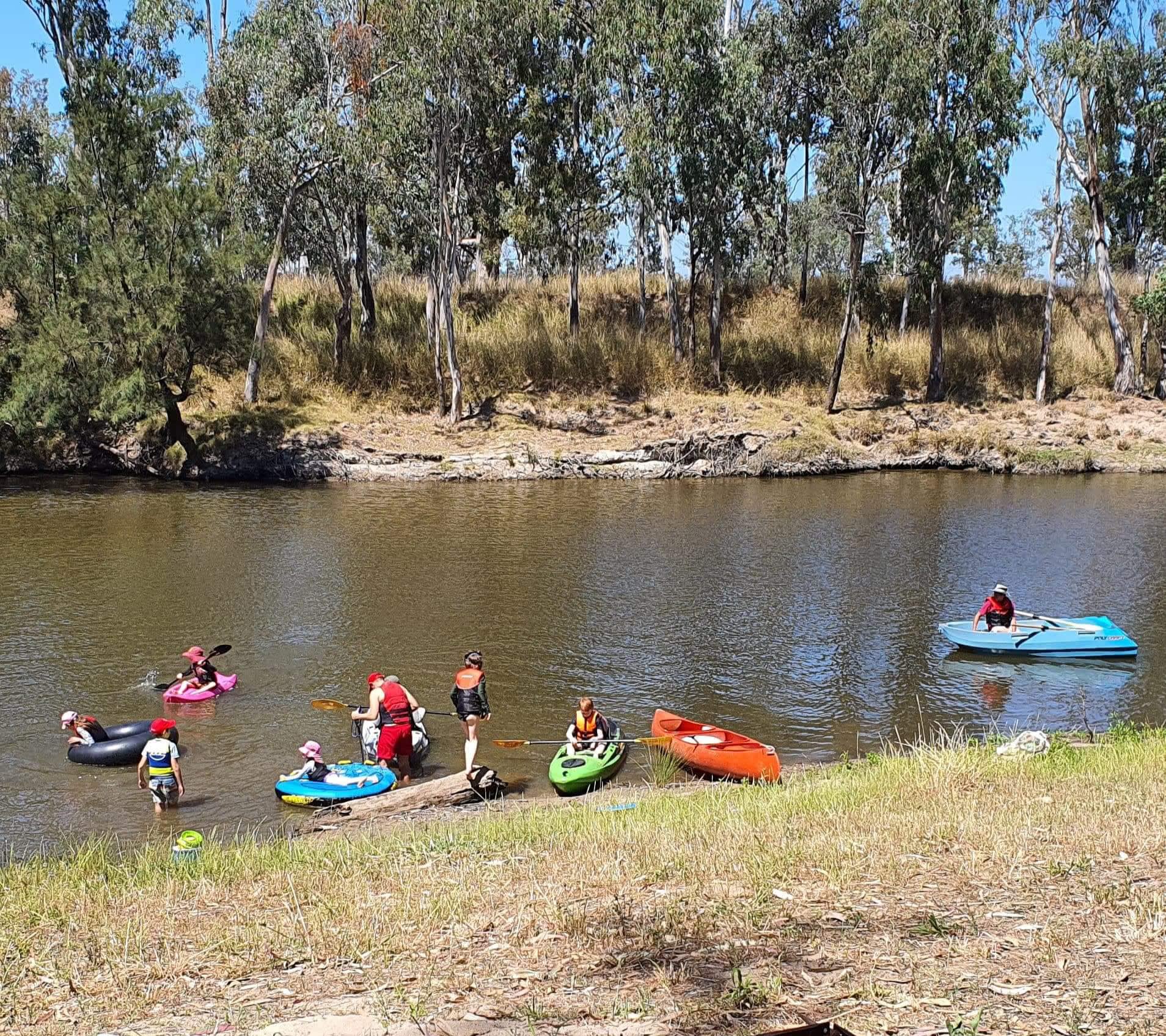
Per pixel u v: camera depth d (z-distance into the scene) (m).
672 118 41.38
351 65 40.88
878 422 44.12
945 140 41.88
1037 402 46.88
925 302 47.03
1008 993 4.96
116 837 11.06
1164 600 21.94
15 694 15.83
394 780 12.52
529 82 41.94
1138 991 4.90
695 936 6.05
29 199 37.25
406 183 41.50
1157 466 41.25
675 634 19.31
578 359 46.47
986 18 41.00
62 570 23.80
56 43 43.25
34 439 39.22
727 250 47.41
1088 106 47.38
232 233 37.53
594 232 49.41
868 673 17.34
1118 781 9.77
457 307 50.72
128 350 36.12
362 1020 5.04
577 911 6.66
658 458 40.47
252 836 10.22
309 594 21.91
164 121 38.97
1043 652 18.17
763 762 12.40
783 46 44.94
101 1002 5.66
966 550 26.66
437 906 6.95
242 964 6.08
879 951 5.61
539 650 18.34
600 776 12.77
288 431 40.41
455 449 40.56
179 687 15.74
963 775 10.41
